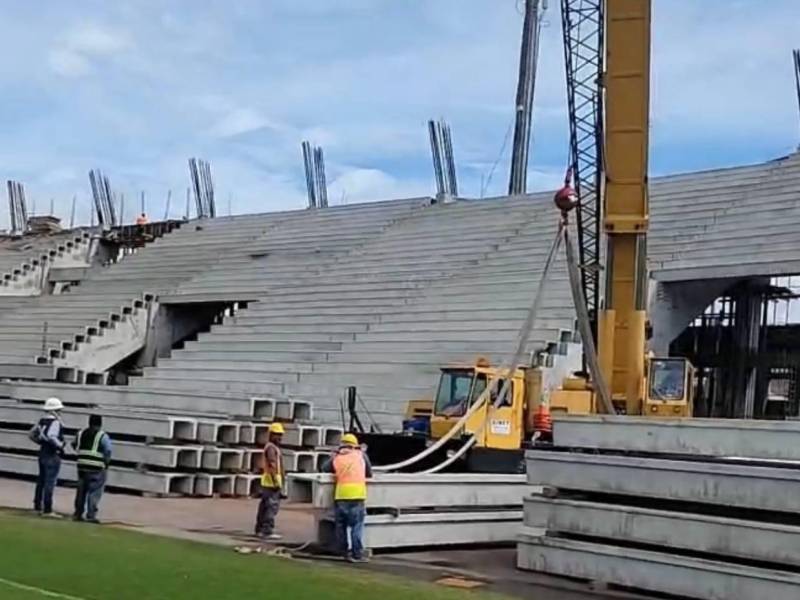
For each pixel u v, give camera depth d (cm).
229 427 2286
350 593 1155
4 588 1091
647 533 1245
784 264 2875
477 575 1352
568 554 1323
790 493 1120
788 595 1101
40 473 1780
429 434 2116
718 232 3359
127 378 4022
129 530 1622
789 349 3716
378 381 3209
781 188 3553
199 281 4650
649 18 1623
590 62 1897
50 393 2753
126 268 5156
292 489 1583
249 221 5384
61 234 5972
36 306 4834
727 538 1170
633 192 1638
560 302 3222
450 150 5981
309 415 2573
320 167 6856
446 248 4147
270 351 3762
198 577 1204
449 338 3309
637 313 1652
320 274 4325
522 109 4803
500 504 1662
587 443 1332
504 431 2061
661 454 1258
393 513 1535
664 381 1923
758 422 1176
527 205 4312
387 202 5012
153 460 2200
